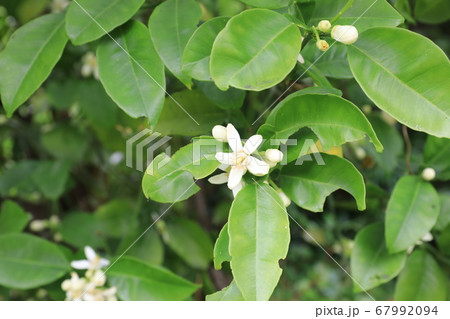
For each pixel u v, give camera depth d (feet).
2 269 1.63
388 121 1.91
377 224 1.57
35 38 1.34
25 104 2.54
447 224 1.57
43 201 2.60
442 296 1.60
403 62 1.19
